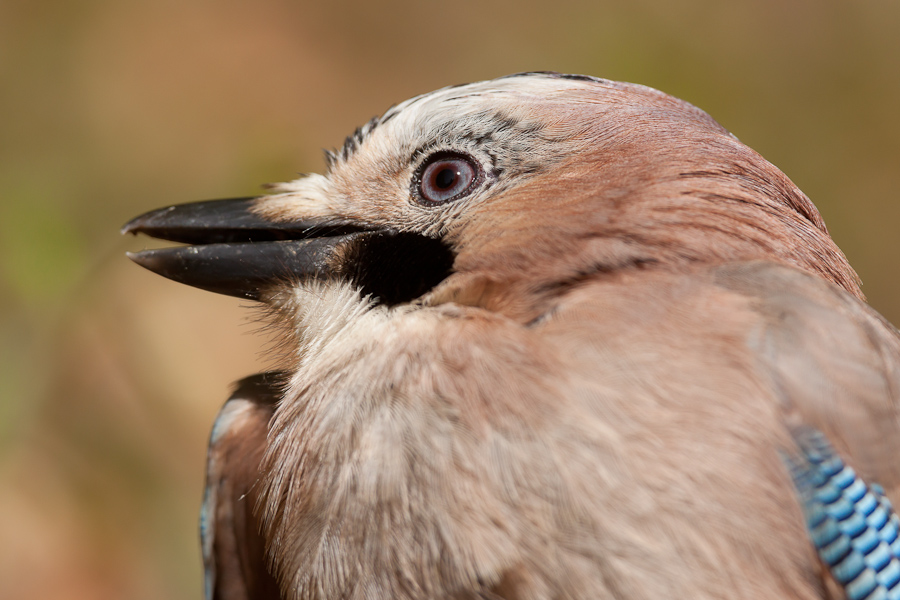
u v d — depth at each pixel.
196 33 2.23
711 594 1.51
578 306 1.52
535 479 1.51
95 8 2.00
